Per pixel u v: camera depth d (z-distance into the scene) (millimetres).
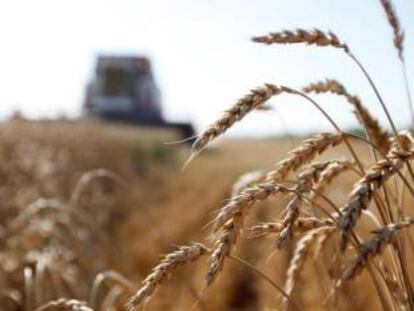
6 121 15773
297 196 1617
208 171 27641
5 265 5316
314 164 1712
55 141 17203
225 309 7242
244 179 3682
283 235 1575
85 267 5289
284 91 1649
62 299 2484
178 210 14344
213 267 1477
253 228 1653
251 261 8656
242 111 1571
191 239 10336
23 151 12375
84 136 20969
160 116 43531
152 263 8148
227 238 1499
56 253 5090
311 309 4516
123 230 11312
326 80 2102
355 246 1620
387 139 2143
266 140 62656
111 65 41156
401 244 1903
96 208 11641
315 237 2215
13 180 9773
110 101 41500
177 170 28859
